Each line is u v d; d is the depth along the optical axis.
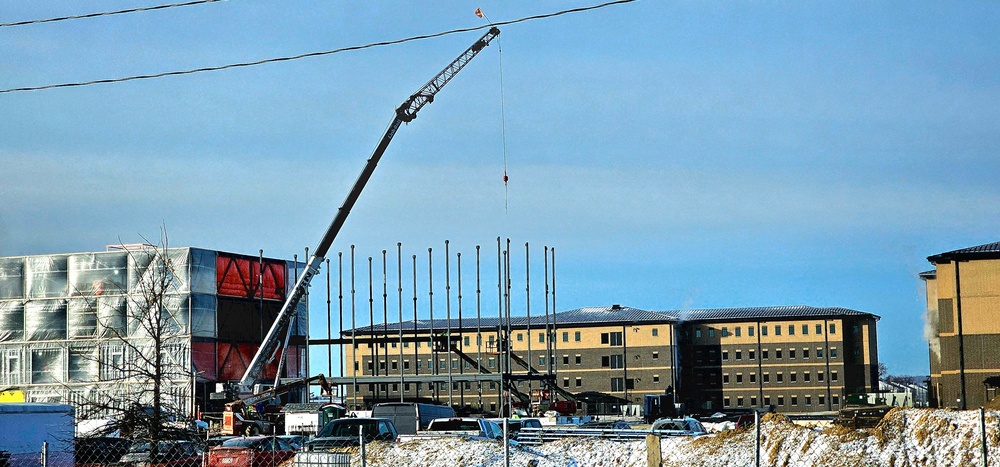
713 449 32.16
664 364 147.12
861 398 71.75
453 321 152.00
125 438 29.91
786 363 150.25
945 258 82.12
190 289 91.56
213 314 93.56
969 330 80.00
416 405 58.03
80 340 92.81
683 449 33.12
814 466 30.16
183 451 31.09
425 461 31.78
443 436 36.41
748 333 152.12
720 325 153.12
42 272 94.75
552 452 33.22
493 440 34.75
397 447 33.06
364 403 111.81
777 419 32.88
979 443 29.11
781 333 151.12
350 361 147.88
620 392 147.75
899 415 31.28
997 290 79.81
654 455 25.00
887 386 160.75
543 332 150.88
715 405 151.62
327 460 28.11
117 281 92.88
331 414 67.06
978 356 79.50
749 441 32.16
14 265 95.56
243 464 32.34
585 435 38.28
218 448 32.56
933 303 92.38
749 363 151.50
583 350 149.75
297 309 102.56
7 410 27.64
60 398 91.94
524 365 105.38
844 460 30.03
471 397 145.38
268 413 76.19
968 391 79.38
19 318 94.69
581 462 32.47
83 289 93.56
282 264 103.25
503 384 88.81
